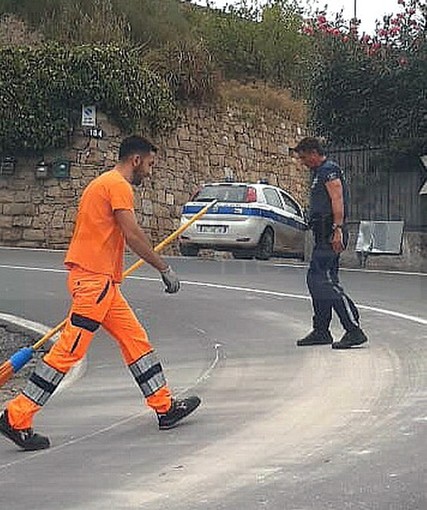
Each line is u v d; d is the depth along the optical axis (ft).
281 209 118.11
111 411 43.32
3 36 142.82
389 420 37.93
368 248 107.86
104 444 37.27
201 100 144.15
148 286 84.33
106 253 36.73
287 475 31.71
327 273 53.98
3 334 66.08
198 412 41.09
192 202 115.24
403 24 111.55
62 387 49.34
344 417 38.70
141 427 39.75
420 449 34.04
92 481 32.40
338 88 112.06
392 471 31.78
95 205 36.65
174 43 146.82
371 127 110.93
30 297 78.33
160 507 29.40
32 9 146.10
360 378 45.68
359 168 112.06
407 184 108.47
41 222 126.21
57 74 124.98
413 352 51.57
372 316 65.10
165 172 136.77
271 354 53.42
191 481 31.68
